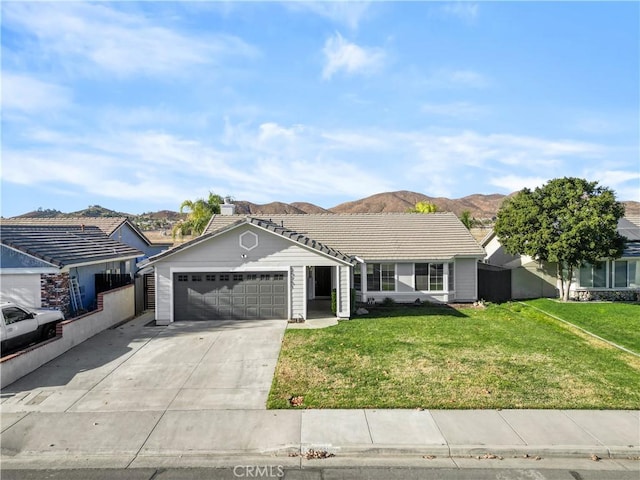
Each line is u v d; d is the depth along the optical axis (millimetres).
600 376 11664
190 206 39125
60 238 18484
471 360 12883
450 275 24234
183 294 18250
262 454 7746
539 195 23859
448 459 7715
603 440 8164
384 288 23828
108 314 17281
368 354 13391
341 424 8727
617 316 20344
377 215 28016
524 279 26000
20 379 11273
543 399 10008
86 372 11820
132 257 23234
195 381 11133
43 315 13391
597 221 21312
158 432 8438
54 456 7672
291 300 18391
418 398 9984
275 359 12922
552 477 7145
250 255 18281
